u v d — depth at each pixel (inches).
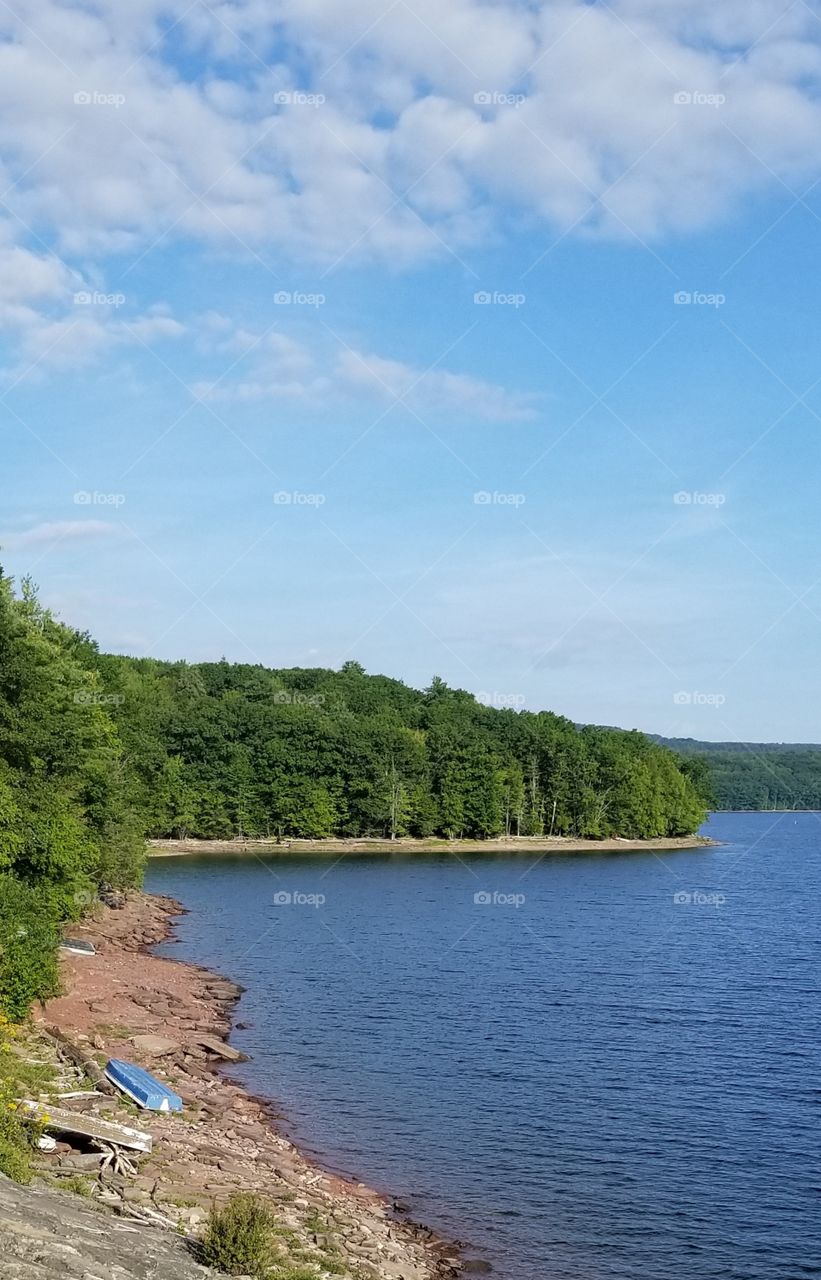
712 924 3725.4
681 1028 2122.3
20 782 1968.5
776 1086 1732.3
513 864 5974.4
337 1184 1284.4
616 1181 1339.8
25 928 1705.2
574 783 7357.3
